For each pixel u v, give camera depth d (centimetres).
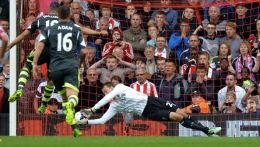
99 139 2564
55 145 2216
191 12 4166
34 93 3766
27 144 2267
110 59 3941
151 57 3988
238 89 3809
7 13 4262
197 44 4041
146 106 3331
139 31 4141
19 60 3578
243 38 4097
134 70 3978
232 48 4022
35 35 3869
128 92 3309
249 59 3928
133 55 4081
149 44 4106
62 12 2712
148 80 3947
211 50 4072
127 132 3591
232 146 2222
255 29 4100
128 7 4231
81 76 3866
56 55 2692
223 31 4119
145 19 4228
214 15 4141
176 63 4072
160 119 3350
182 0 4266
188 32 4141
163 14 4178
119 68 3969
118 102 3312
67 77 2681
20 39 2934
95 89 3891
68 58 2694
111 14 4194
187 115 3356
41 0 3994
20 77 2970
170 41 4116
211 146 2220
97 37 4103
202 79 3894
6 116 3619
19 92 2928
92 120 3278
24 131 3591
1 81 3809
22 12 3919
